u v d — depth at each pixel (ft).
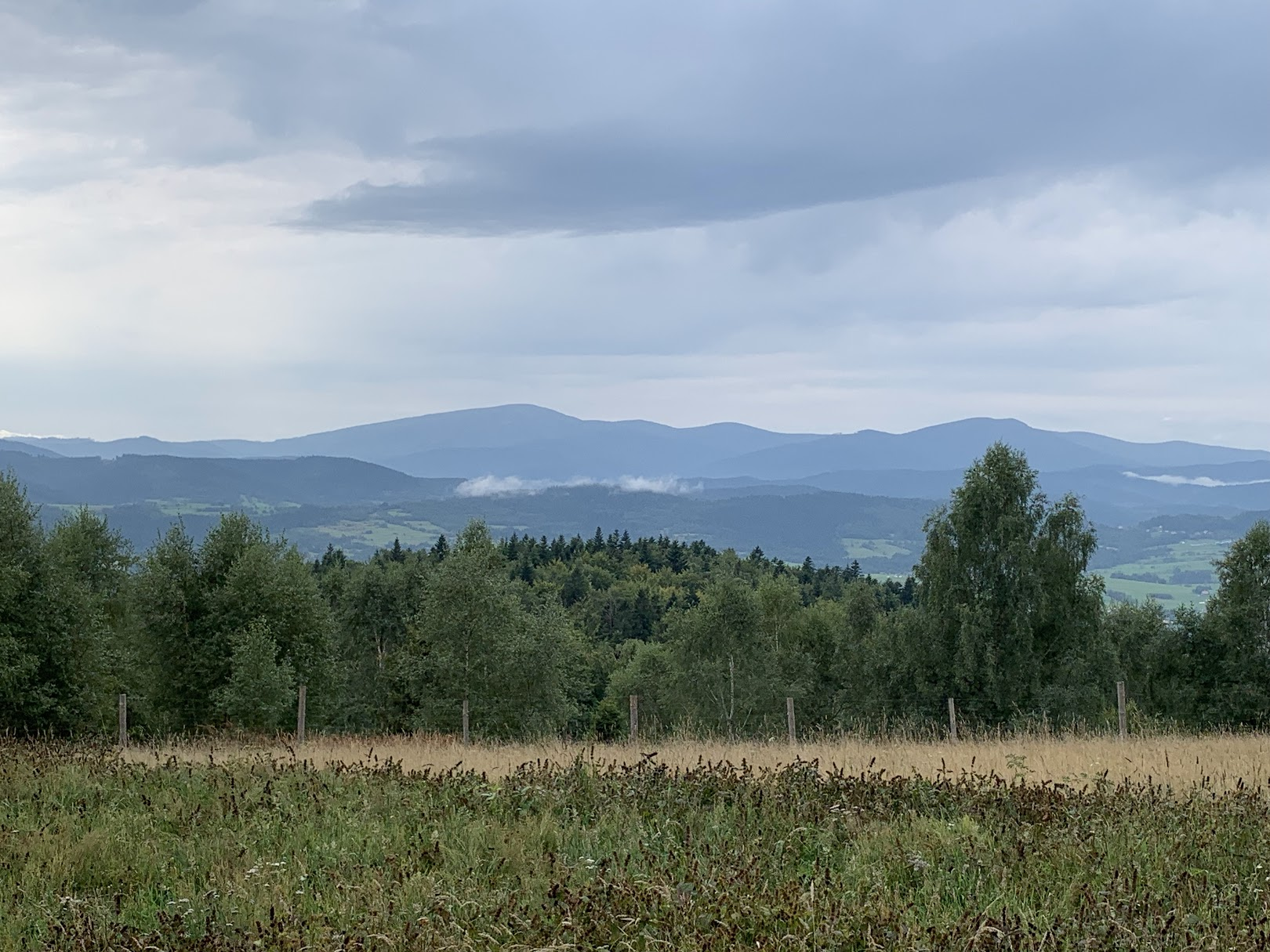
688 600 433.07
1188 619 155.43
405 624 241.14
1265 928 19.57
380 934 19.49
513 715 159.74
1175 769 42.88
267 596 142.61
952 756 48.98
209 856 26.07
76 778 36.14
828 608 248.93
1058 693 140.05
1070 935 19.21
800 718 195.42
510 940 19.24
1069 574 150.20
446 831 28.12
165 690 140.36
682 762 45.29
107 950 19.49
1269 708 145.28
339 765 40.24
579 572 468.34
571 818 30.48
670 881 22.45
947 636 152.87
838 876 23.59
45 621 112.06
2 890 23.15
